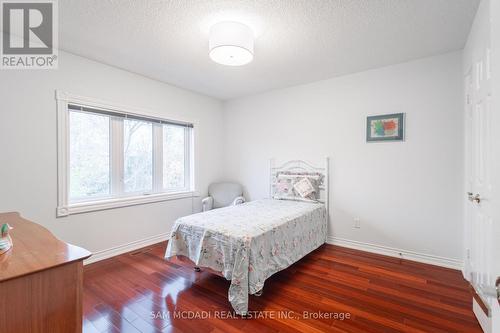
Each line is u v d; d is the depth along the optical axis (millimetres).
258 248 2090
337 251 3201
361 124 3223
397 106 2971
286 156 3887
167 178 3793
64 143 2617
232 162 4516
